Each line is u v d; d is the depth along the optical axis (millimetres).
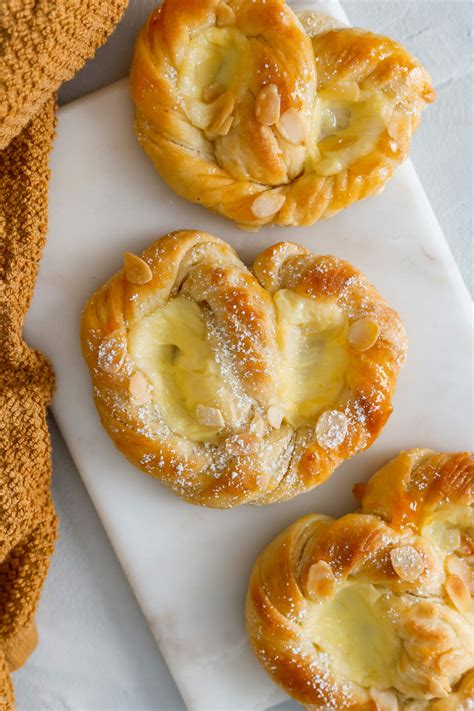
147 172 566
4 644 560
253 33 541
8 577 554
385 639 558
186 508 574
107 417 551
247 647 577
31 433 550
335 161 551
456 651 545
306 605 552
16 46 515
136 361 548
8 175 549
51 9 516
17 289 549
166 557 573
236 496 547
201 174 545
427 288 580
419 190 577
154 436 547
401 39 597
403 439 580
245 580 576
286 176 552
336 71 547
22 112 530
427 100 558
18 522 548
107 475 570
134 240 567
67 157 563
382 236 578
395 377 555
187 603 574
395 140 549
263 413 548
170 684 588
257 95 538
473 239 601
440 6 598
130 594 586
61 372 566
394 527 554
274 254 553
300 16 556
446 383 581
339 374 558
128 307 545
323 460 551
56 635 584
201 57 545
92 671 585
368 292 555
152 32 542
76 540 583
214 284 543
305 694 552
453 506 557
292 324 554
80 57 538
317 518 567
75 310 566
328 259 555
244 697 577
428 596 553
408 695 555
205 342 548
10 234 547
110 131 564
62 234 565
